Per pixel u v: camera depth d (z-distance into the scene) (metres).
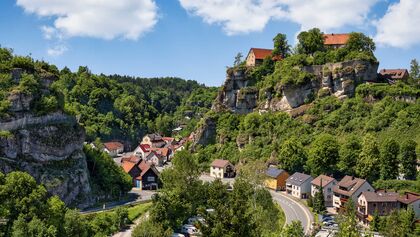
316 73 193.38
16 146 123.38
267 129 187.25
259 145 183.50
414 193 122.12
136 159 177.88
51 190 123.44
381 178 136.00
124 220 115.81
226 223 66.38
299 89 192.12
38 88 135.62
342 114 170.62
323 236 104.81
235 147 195.88
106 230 109.38
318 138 156.25
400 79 186.75
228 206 76.12
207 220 68.38
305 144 167.50
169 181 121.19
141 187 161.75
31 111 129.75
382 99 167.75
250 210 90.56
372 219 111.56
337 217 105.25
